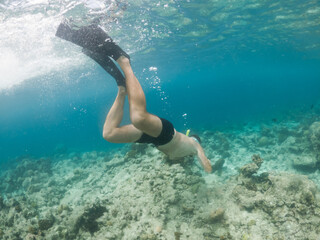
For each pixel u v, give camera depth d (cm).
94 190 1173
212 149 1420
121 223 668
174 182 791
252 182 702
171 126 273
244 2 1347
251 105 4909
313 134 1127
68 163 1894
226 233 593
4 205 1077
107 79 3994
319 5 1421
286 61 4722
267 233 575
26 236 738
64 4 902
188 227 634
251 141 1487
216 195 745
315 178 948
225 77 8675
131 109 235
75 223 697
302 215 585
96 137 3438
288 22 1775
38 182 1544
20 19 1030
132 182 891
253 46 2716
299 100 4138
